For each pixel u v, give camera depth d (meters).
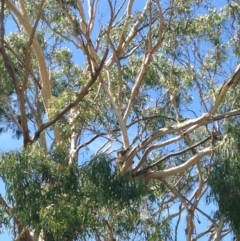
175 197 15.62
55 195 11.85
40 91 17.36
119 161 12.66
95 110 14.81
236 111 12.68
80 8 15.75
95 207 11.95
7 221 12.33
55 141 14.60
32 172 11.95
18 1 16.73
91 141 15.12
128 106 14.63
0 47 13.00
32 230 13.02
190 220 14.09
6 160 11.97
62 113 13.20
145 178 12.87
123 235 12.64
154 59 16.67
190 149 13.81
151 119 16.61
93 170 11.85
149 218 13.68
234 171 11.62
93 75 12.95
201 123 12.86
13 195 11.83
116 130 15.20
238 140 11.72
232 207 11.75
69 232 11.71
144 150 13.96
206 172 13.98
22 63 15.80
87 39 14.41
